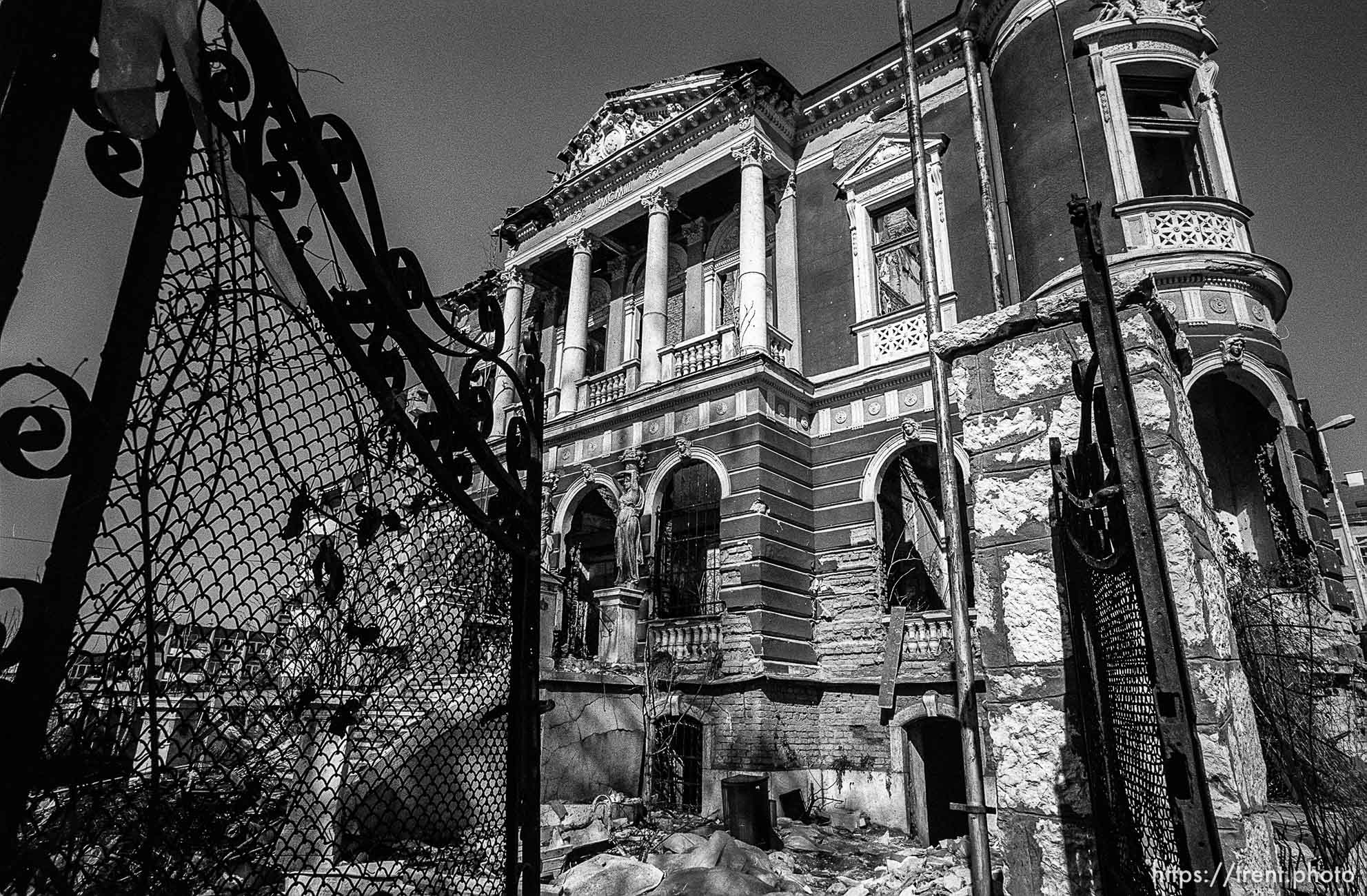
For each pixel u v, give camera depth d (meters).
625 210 17.34
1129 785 2.41
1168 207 11.11
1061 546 3.19
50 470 1.23
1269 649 5.67
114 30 1.30
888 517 14.69
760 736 11.61
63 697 1.24
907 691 11.95
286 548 1.60
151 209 1.41
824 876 8.28
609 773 10.61
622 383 16.86
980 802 5.49
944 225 13.94
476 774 2.32
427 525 2.14
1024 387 3.53
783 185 16.50
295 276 1.68
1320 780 4.44
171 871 1.34
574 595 13.12
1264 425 10.89
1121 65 12.10
